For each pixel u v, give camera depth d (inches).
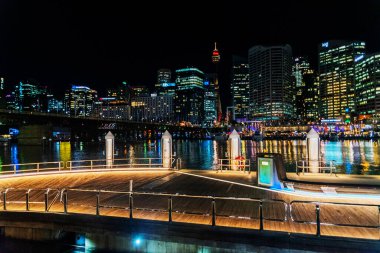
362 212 492.7
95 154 4872.0
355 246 359.9
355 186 594.6
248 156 4163.4
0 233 509.7
